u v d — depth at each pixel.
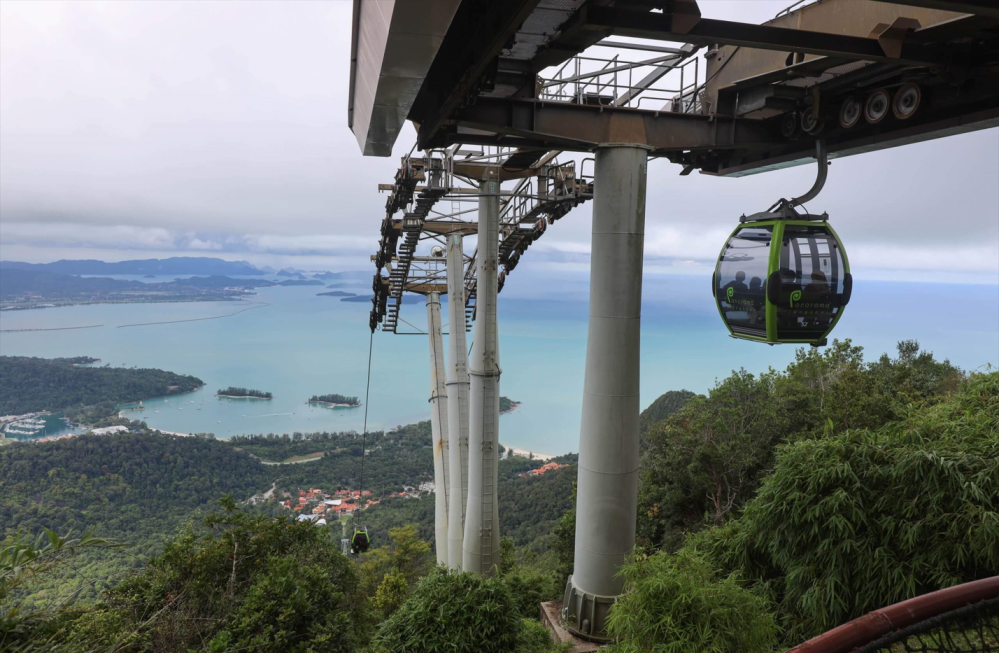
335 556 11.12
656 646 6.22
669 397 62.66
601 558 11.27
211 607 8.86
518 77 9.52
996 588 2.18
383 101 5.86
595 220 11.05
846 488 7.07
